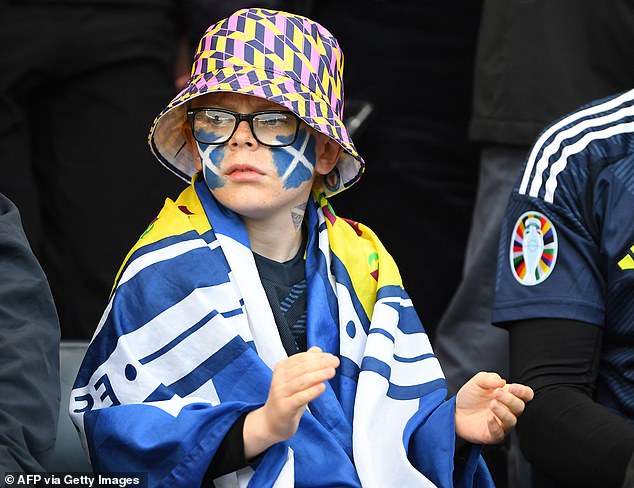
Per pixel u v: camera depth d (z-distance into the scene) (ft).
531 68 49.29
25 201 51.90
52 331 35.04
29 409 33.27
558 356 39.01
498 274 40.57
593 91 49.01
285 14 37.11
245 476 32.96
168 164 38.04
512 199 40.96
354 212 55.72
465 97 54.95
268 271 36.58
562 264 39.60
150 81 52.42
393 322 36.42
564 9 49.01
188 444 32.58
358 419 34.78
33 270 35.22
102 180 52.34
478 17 54.44
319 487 33.94
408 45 54.75
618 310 39.11
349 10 55.11
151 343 34.60
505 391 33.83
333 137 35.99
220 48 36.45
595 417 37.35
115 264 52.47
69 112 52.34
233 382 34.19
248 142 35.55
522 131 49.42
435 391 36.42
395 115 55.21
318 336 35.78
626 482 33.86
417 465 35.19
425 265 55.62
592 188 39.70
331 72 37.29
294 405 31.65
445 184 55.31
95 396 34.58
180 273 35.17
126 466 32.99
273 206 35.83
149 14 52.29
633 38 48.21
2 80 51.49
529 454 38.45
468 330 50.08
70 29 51.62
